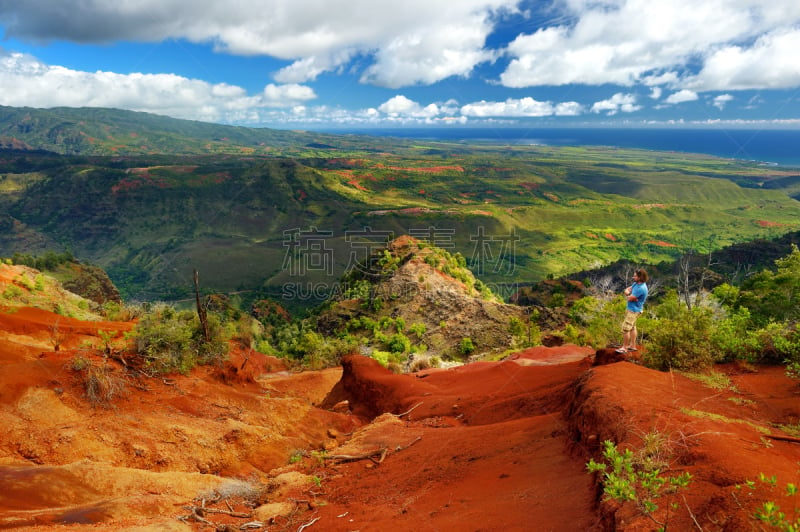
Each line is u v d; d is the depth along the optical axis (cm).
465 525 479
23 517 508
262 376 2180
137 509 602
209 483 762
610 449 360
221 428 970
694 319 834
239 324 2673
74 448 734
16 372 828
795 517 272
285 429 1145
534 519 438
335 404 1648
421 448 874
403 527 524
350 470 851
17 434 718
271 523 629
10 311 1509
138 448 798
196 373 1252
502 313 6450
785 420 524
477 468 675
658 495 323
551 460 592
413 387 1509
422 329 6544
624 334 953
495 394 1184
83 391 877
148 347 1157
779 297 1047
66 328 1443
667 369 776
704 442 411
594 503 416
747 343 797
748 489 314
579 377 806
